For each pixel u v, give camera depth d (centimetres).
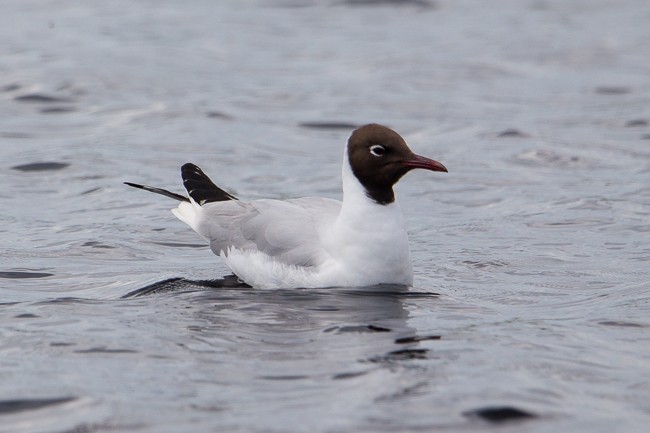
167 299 1156
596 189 1723
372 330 1032
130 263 1338
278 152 2005
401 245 1185
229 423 803
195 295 1173
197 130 2136
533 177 1827
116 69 2609
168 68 2662
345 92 2483
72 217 1559
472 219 1572
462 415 812
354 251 1179
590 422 804
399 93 2477
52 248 1395
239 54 2862
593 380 891
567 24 3288
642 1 3672
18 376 908
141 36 3031
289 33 3162
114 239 1442
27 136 2061
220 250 1273
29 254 1364
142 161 1900
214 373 909
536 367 921
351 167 1183
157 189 1380
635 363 935
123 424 807
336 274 1181
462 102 2398
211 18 3350
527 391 862
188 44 2952
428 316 1084
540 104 2383
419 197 1716
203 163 1906
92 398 856
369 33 3161
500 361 935
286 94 2456
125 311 1105
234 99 2398
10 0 3566
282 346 983
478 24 3288
